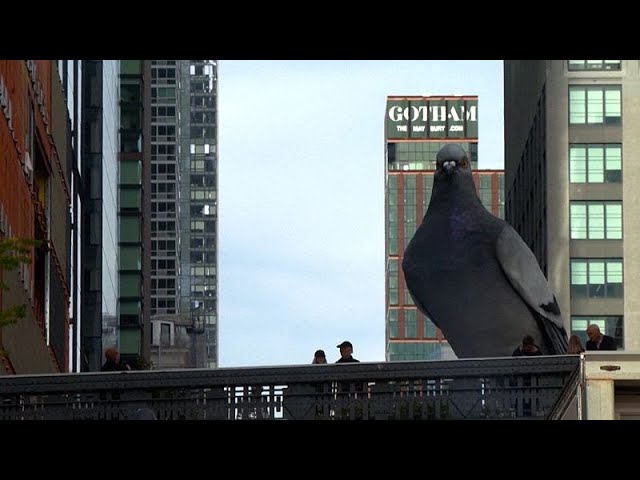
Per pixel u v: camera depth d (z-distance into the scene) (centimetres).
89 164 11856
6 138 6094
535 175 13825
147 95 15150
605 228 13088
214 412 3675
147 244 15050
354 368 3647
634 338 12938
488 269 5062
